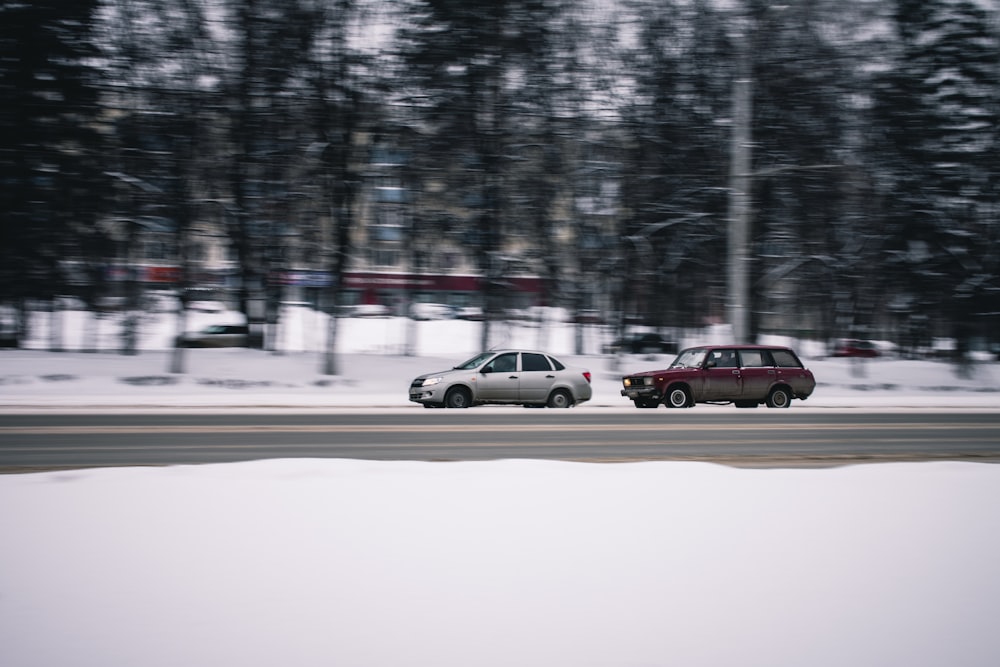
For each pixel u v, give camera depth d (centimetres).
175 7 3072
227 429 1488
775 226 3622
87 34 3119
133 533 577
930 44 3869
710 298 3728
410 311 3762
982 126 3931
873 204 3862
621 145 3562
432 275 3725
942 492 784
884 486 808
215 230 3259
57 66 3095
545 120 3434
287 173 3212
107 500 671
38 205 3131
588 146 3475
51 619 424
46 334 4338
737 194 2778
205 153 3189
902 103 3806
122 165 3164
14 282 3162
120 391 2594
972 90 3950
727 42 3509
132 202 3145
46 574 488
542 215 3425
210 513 639
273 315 3553
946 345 4812
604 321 3934
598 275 3559
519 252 3459
